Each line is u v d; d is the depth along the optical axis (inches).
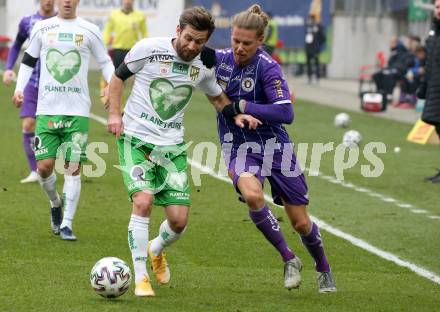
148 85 612.7
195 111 1893.5
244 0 2726.4
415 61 2149.4
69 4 796.6
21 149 1333.7
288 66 2947.8
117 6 2509.8
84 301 591.2
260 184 623.2
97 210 916.0
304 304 604.7
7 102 1958.7
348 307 600.1
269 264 724.0
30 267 682.8
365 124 1771.7
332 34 2903.5
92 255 730.8
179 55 605.9
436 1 1122.7
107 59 812.0
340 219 911.0
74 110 794.2
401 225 890.1
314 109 2043.6
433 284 674.8
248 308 589.0
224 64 626.8
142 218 609.0
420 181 1155.3
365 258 753.0
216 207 952.3
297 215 636.1
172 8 2513.5
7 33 2551.7
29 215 883.4
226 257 742.5
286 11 2783.0
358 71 2960.1
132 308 576.7
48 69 794.2
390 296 634.8
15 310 566.3
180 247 772.0
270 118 613.6
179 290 633.6
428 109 1146.0
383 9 2923.2
